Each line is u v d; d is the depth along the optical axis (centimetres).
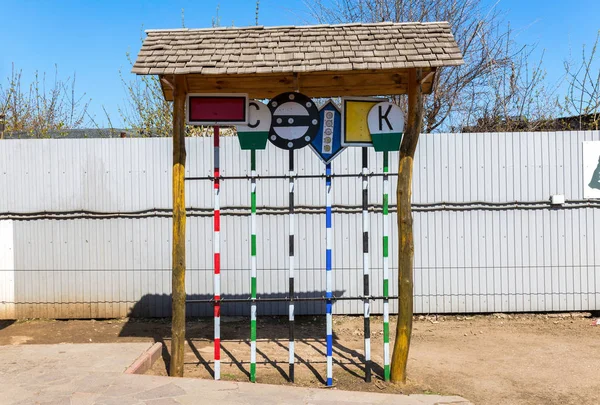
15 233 784
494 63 1380
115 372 526
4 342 683
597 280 786
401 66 504
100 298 788
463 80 1425
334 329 741
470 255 789
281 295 790
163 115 1315
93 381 502
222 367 588
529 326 752
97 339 695
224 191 784
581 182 784
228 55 531
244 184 783
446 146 786
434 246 789
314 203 786
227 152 783
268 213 787
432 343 681
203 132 1130
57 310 786
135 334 715
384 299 545
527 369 586
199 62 521
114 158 783
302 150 783
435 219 789
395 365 539
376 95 652
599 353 637
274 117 535
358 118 534
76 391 476
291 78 596
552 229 786
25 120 1545
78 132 1278
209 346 666
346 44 539
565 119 1267
